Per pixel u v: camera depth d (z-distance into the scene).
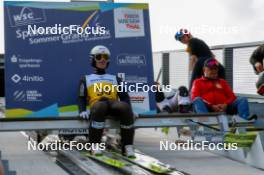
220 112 21.67
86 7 22.31
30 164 18.50
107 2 22.58
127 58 22.61
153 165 17.31
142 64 22.75
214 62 22.89
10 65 21.19
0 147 22.09
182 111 26.22
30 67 21.38
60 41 21.80
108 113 19.47
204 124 20.95
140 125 20.48
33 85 21.38
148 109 22.64
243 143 19.31
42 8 21.70
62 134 20.97
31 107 21.30
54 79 21.62
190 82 26.52
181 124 20.97
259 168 18.77
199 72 25.66
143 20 22.94
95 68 20.16
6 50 21.17
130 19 22.80
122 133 19.09
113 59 22.44
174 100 27.36
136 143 23.84
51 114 21.47
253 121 22.02
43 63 21.53
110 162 17.75
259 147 18.83
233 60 32.31
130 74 22.58
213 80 23.03
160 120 20.75
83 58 22.00
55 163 18.81
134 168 17.00
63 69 21.75
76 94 21.73
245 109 22.42
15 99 21.14
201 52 26.50
